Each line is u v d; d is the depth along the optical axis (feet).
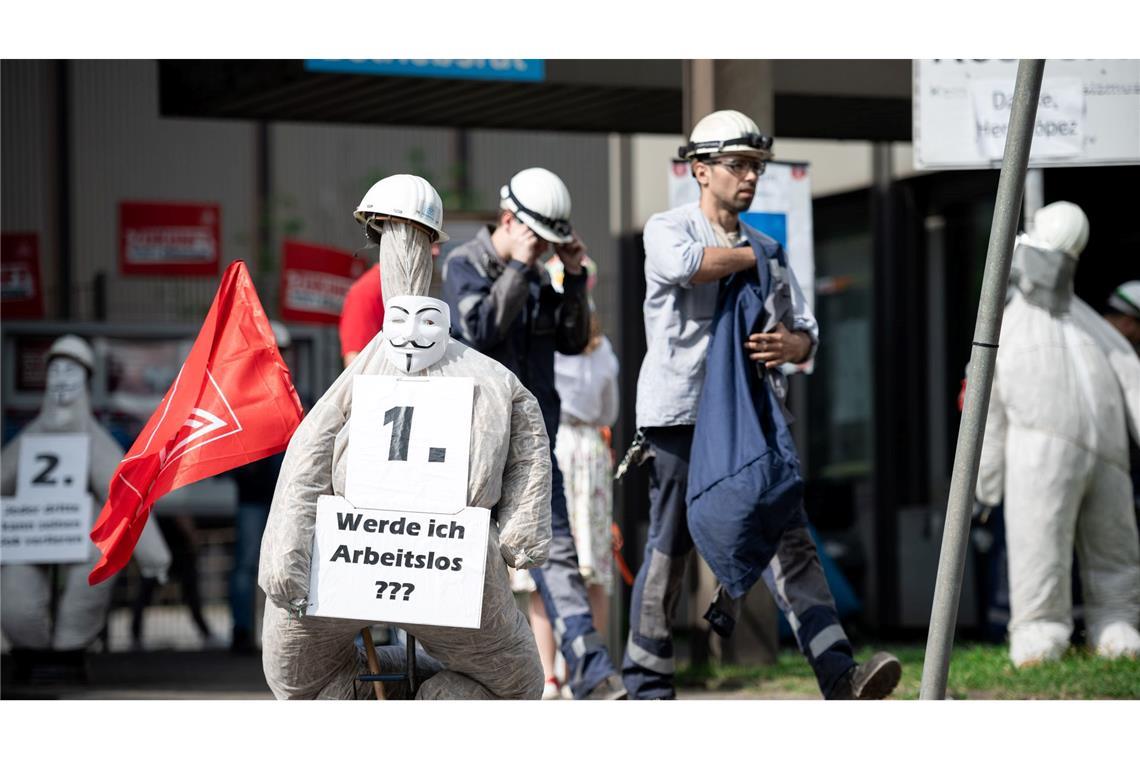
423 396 24.39
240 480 65.67
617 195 88.38
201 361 27.76
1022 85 27.48
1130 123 45.93
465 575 24.17
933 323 72.13
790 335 33.55
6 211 126.00
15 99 127.13
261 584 24.25
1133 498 48.08
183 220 84.02
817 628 33.58
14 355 66.13
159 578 55.93
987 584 57.21
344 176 150.51
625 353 86.84
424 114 66.28
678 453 34.73
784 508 32.27
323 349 71.82
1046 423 45.14
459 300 36.17
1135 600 45.96
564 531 37.14
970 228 70.49
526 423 24.86
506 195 36.35
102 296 83.97
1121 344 47.06
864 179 75.72
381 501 24.25
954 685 40.98
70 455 54.24
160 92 65.51
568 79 59.93
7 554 53.31
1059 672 41.88
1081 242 46.52
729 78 48.78
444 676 25.50
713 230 34.76
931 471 72.08
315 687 25.48
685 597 65.87
